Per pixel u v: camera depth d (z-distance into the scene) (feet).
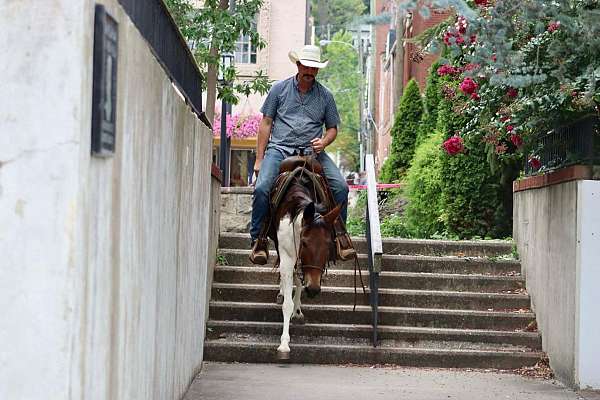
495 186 60.39
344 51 200.03
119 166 17.62
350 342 43.70
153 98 22.26
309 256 38.70
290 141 43.55
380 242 43.65
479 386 37.22
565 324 38.68
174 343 28.35
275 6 129.90
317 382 37.04
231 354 42.39
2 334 14.30
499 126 41.42
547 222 42.68
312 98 43.78
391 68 137.18
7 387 14.28
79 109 14.38
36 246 14.33
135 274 20.01
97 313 16.03
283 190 41.22
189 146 31.45
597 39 29.37
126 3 18.70
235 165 120.88
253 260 42.32
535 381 39.09
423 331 43.70
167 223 25.58
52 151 14.34
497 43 26.55
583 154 37.91
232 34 58.85
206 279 40.57
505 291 47.70
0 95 14.37
